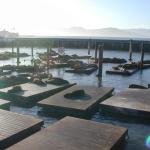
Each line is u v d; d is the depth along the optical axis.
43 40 110.94
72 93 24.33
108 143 13.81
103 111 22.14
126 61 62.38
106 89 28.02
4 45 107.75
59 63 52.16
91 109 22.05
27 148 13.02
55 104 21.92
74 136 14.51
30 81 32.97
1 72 39.94
